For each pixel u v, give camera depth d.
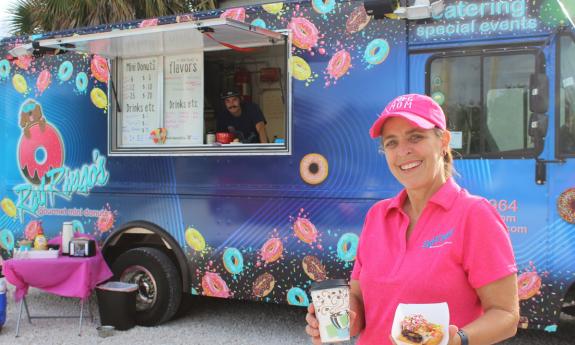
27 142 5.71
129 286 5.11
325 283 1.83
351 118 4.39
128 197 5.23
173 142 5.00
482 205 1.79
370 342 1.91
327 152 4.46
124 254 5.24
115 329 5.05
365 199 4.35
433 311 1.57
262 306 5.79
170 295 5.08
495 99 4.03
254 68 6.14
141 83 5.12
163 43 4.70
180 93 4.98
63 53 5.52
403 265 1.84
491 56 4.03
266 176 4.68
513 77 3.99
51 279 4.91
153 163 5.12
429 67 4.18
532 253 3.92
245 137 5.62
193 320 5.34
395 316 1.60
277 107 6.12
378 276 1.90
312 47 4.51
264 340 4.79
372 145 4.32
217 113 5.81
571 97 3.87
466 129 4.10
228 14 4.82
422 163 1.89
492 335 1.67
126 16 10.35
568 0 3.84
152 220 5.12
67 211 5.52
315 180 4.50
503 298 1.71
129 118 5.18
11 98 5.77
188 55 4.95
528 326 3.93
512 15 3.97
